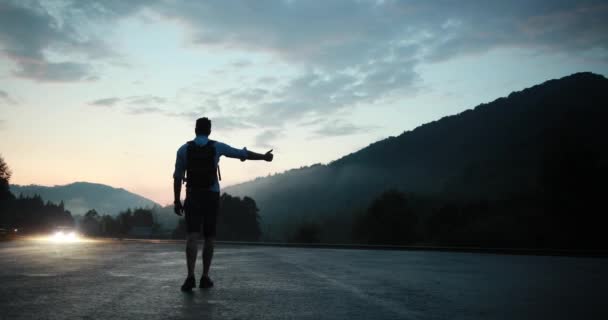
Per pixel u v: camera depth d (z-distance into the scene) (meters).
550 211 54.28
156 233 144.38
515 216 61.53
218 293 3.43
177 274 4.73
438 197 79.12
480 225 63.94
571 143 50.72
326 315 2.62
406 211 68.62
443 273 5.38
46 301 2.95
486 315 2.69
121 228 160.25
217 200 4.02
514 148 160.00
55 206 189.75
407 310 2.82
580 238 49.75
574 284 4.35
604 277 5.06
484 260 7.94
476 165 134.00
